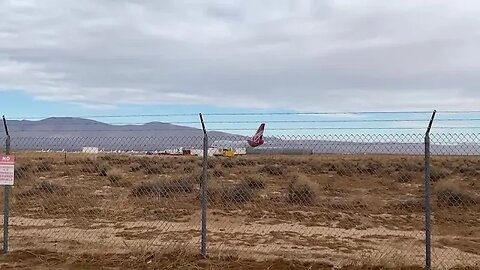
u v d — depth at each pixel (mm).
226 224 17375
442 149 10203
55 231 15656
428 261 9648
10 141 11906
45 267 10438
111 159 32406
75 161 31422
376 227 17359
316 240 14875
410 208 21234
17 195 22641
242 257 11211
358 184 27328
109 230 15977
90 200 21719
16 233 15125
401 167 29250
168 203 21359
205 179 10805
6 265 10578
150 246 11797
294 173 27703
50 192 23719
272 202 21922
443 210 20797
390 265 10516
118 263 10617
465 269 10602
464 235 16250
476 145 10000
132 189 24125
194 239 14516
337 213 19781
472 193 23406
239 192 22234
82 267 10391
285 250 13141
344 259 11383
